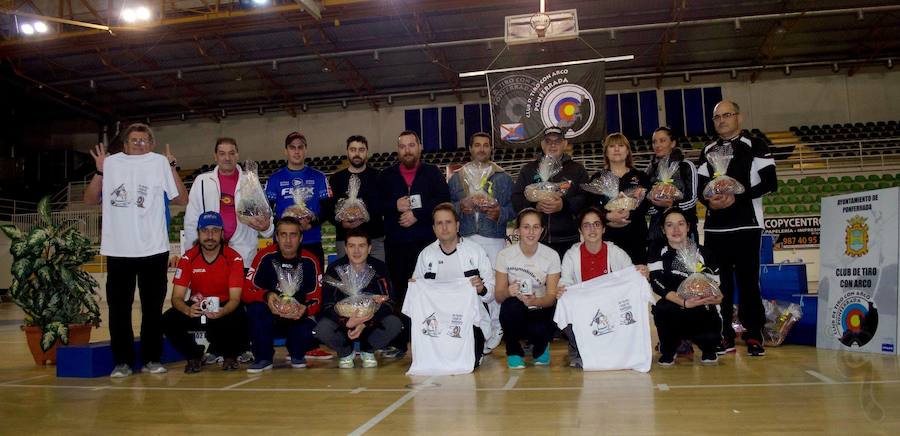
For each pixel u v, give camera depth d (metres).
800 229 13.58
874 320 4.45
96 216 16.45
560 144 5.05
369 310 4.28
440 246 4.56
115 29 14.62
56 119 22.09
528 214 4.34
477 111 20.66
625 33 16.47
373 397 3.40
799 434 2.45
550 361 4.60
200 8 15.01
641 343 4.04
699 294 4.04
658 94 19.98
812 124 19.19
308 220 5.00
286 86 19.73
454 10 15.05
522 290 4.40
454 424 2.75
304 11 14.78
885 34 17.09
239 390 3.72
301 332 4.58
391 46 17.12
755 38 17.19
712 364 4.18
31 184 20.91
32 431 2.85
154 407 3.30
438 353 4.17
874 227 4.54
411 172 5.32
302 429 2.75
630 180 4.97
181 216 17.94
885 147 16.09
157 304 4.52
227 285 4.65
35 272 5.05
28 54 16.28
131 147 4.56
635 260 5.02
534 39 10.30
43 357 5.08
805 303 5.06
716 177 4.54
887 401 2.96
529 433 2.56
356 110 21.36
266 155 21.59
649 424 2.66
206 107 21.22
